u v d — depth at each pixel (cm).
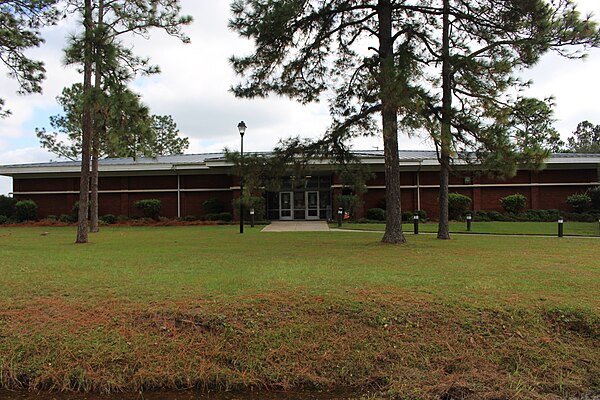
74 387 416
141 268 774
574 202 2638
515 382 410
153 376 418
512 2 1051
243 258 919
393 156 1254
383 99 933
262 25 1031
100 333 464
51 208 2919
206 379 418
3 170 2833
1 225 2542
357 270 743
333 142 1290
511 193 2758
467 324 482
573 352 452
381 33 1219
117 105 1270
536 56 1079
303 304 521
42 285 622
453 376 417
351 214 2577
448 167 1391
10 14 1420
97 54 1202
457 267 781
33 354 442
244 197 1261
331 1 1163
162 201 2891
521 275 697
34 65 1517
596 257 932
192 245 1238
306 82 1297
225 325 476
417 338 464
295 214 2905
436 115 1080
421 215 2573
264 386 417
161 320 486
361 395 405
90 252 1052
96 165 1938
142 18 1498
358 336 468
